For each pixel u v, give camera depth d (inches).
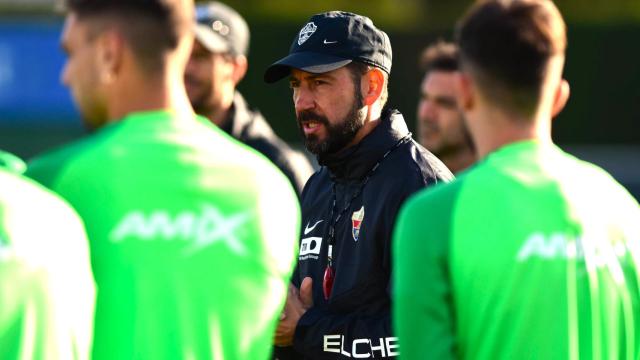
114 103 297.1
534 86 301.6
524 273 296.7
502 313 296.2
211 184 298.5
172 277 290.5
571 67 1923.0
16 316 268.7
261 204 305.3
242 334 298.8
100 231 289.1
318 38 444.8
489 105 306.0
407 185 420.2
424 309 295.7
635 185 1815.9
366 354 410.0
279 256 309.1
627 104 1909.4
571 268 299.9
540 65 299.9
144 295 288.5
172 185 293.7
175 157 296.0
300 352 429.4
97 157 292.4
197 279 292.8
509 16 301.9
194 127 304.2
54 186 291.9
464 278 297.1
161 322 289.0
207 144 303.4
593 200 309.1
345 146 441.1
